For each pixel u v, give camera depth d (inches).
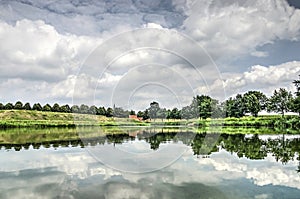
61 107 2736.2
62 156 594.9
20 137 1070.4
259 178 410.0
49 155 609.6
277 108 2593.5
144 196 330.0
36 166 496.4
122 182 388.2
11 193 343.3
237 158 573.3
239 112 2529.5
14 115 2331.4
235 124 1993.1
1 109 2659.9
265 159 562.9
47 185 377.1
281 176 422.9
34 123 1931.6
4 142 881.5
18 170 465.4
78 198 324.2
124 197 324.8
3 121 1919.3
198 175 427.2
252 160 553.0
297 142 867.4
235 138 1015.0
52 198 325.4
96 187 366.6
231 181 393.4
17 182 391.9
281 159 562.9
